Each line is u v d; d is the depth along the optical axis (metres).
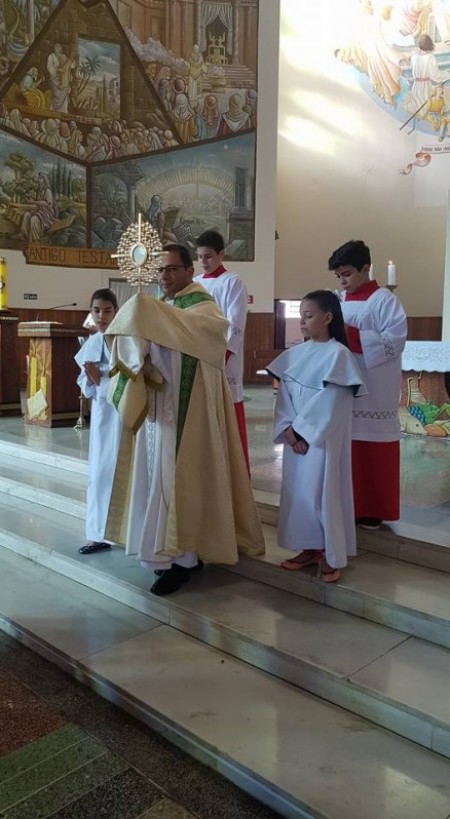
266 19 11.91
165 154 11.72
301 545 2.87
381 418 3.16
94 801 2.03
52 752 2.26
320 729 2.24
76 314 11.29
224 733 2.21
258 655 2.62
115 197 11.50
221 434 3.08
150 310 2.85
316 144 13.09
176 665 2.67
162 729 2.34
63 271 11.13
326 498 2.74
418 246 12.94
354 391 2.76
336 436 2.75
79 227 11.27
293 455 2.89
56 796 2.05
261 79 11.98
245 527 3.20
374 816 1.85
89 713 2.50
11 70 10.43
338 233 13.28
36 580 3.61
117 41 11.26
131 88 11.44
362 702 2.29
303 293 13.36
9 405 7.36
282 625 2.74
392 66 12.58
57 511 4.53
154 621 3.08
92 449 3.60
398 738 2.19
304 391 2.83
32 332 6.50
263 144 12.09
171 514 2.93
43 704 2.56
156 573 3.26
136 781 2.12
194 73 11.74
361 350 3.11
